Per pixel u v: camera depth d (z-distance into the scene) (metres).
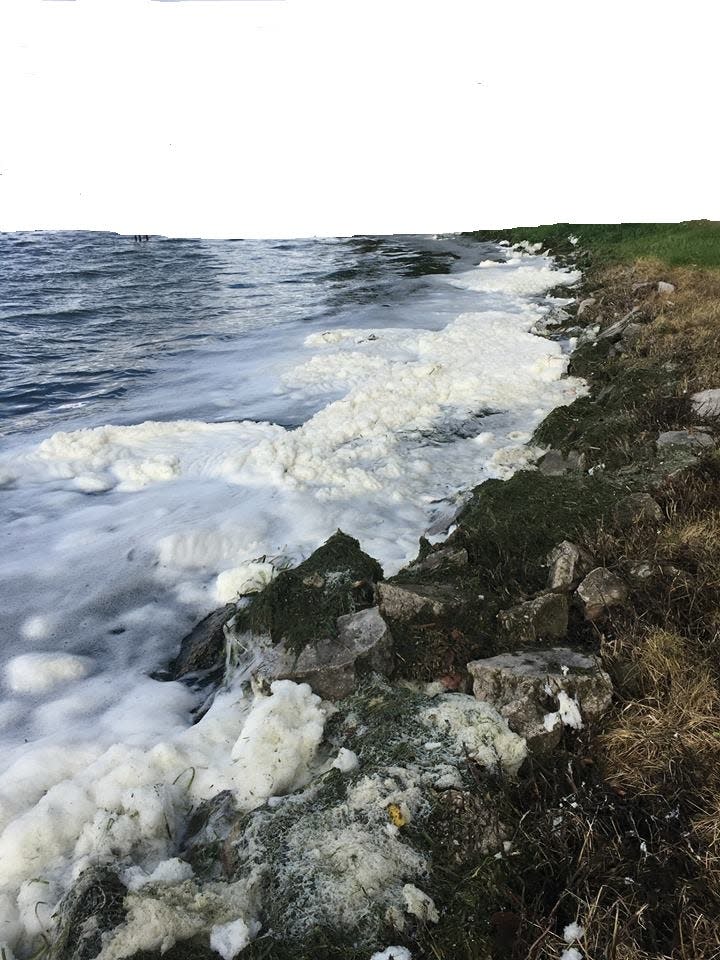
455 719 3.18
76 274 18.81
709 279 11.55
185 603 4.97
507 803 2.80
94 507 6.37
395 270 20.27
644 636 3.60
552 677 3.26
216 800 3.11
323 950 2.33
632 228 19.02
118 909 2.50
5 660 4.41
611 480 5.09
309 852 2.64
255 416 8.73
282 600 4.21
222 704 3.87
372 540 5.39
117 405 9.31
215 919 2.45
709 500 4.70
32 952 2.57
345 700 3.54
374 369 10.04
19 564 5.45
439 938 2.34
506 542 4.57
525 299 15.17
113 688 4.16
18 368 10.88
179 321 13.99
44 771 3.46
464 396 8.53
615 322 10.59
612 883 2.49
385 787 2.87
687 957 2.22
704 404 6.19
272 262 21.81
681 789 2.84
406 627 3.91
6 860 2.88
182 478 6.85
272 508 5.95
